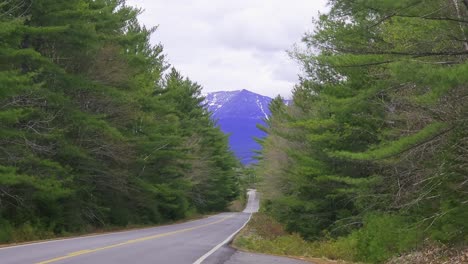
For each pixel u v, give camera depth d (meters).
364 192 21.14
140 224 39.22
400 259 16.09
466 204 13.80
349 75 18.30
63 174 24.27
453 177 13.84
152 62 38.16
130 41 30.27
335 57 14.02
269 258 15.09
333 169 24.94
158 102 36.31
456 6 10.82
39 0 21.95
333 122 22.48
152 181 42.97
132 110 32.66
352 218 22.78
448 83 9.25
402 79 9.95
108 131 25.98
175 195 50.28
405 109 16.31
